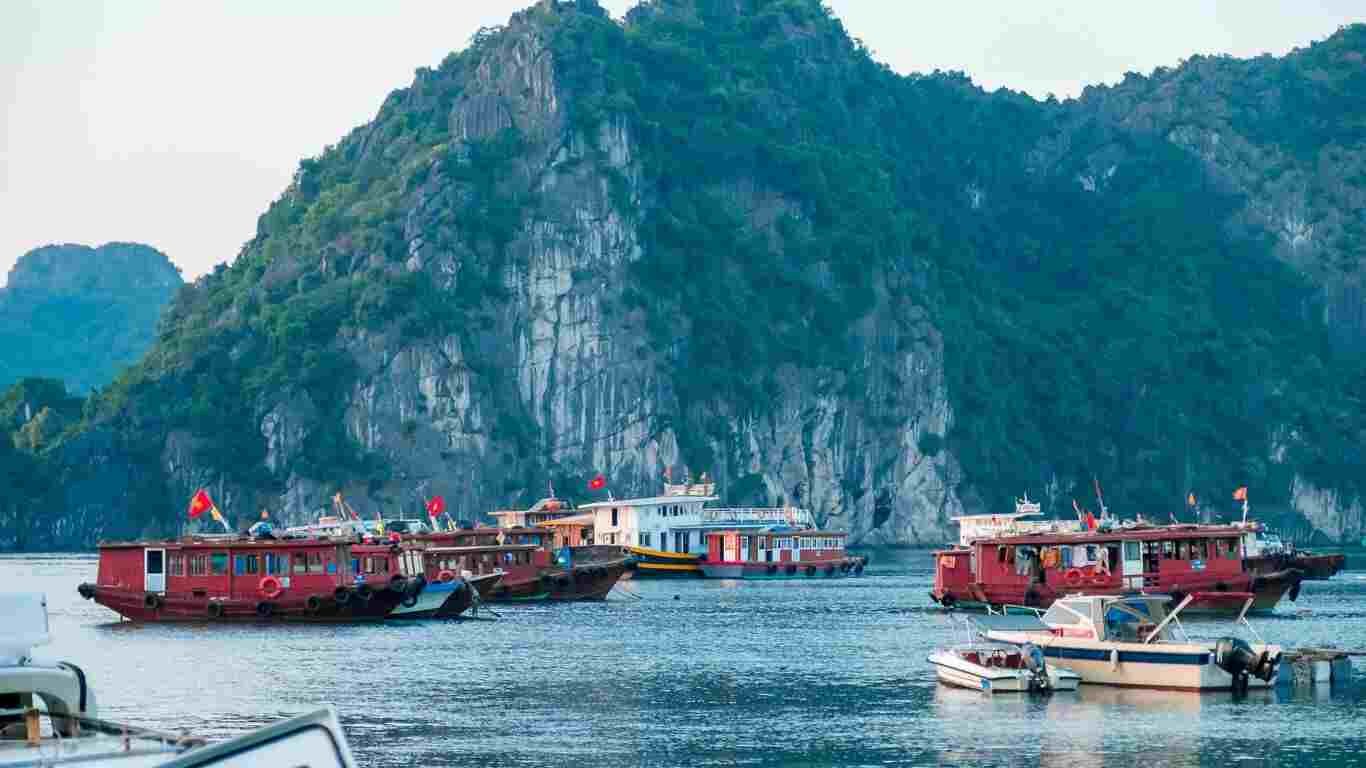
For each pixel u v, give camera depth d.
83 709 40.25
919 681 93.81
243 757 31.72
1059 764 68.38
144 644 113.50
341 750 32.34
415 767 68.44
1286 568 145.50
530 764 69.00
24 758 34.59
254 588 130.00
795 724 78.38
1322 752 70.25
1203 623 127.06
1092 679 88.69
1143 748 71.38
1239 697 84.62
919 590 190.38
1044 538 132.62
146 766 34.66
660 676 96.88
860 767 68.06
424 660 104.62
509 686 92.25
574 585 168.38
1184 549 132.25
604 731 76.81
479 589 151.50
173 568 131.00
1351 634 120.94
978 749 71.56
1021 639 91.06
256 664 102.00
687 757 70.31
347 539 136.25
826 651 111.44
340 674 97.31
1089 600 89.75
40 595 41.28
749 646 114.94
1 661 39.94
